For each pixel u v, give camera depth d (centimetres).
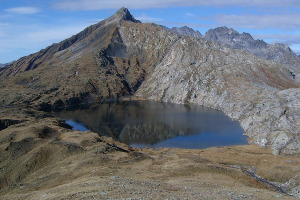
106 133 15138
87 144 9912
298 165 9262
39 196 5084
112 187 5019
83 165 7919
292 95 16188
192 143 13400
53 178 7206
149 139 14075
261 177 8581
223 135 14612
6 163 9075
